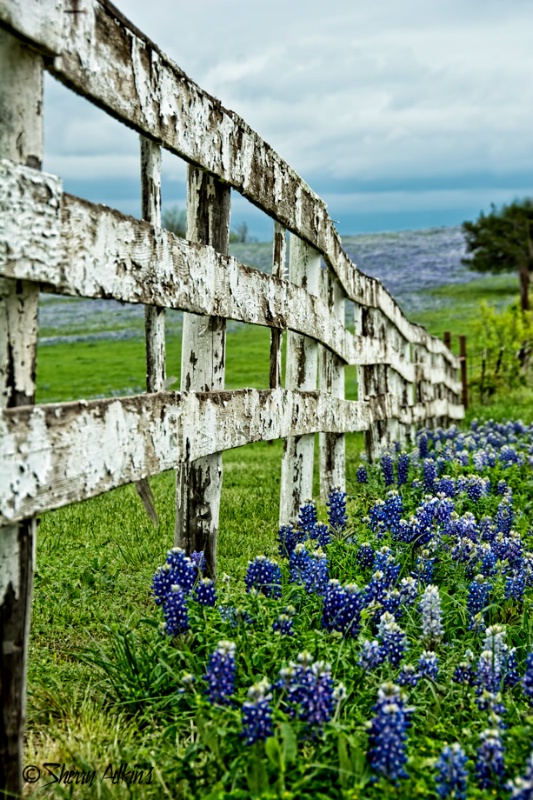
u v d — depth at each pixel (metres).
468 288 60.97
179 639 4.00
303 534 5.76
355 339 8.72
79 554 6.43
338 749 3.06
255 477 10.86
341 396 8.33
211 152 4.39
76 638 4.82
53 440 2.91
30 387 2.86
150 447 3.70
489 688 3.80
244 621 4.13
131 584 5.78
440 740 3.39
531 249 62.88
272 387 5.73
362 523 6.53
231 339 45.78
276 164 5.59
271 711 3.17
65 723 3.75
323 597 4.54
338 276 7.73
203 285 4.27
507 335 26.31
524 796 2.70
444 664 4.07
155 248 3.69
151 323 3.86
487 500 7.66
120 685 3.91
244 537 7.11
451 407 19.00
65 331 52.84
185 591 4.23
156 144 3.78
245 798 2.93
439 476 9.32
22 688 2.93
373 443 10.63
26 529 2.87
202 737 3.19
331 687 3.29
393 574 4.88
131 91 3.45
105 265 3.25
